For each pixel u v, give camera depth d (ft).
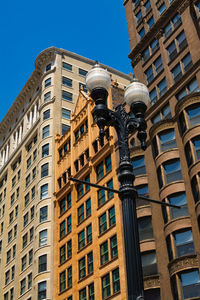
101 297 128.57
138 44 157.38
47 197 181.06
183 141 114.93
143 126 47.06
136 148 134.00
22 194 215.92
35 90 240.73
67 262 154.61
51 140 196.95
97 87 46.83
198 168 106.32
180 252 104.37
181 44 135.74
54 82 218.59
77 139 177.58
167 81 134.72
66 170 178.50
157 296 105.91
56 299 152.15
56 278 157.58
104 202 143.95
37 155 208.33
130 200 40.16
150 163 127.13
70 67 231.71
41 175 190.39
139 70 153.69
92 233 144.66
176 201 111.75
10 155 251.80
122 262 124.36
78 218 159.22
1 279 206.59
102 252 136.98
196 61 122.01
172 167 117.29
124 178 41.65
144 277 108.88
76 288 143.13
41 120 209.56
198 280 97.04
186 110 116.37
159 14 154.92
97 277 133.39
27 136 230.89
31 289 170.60
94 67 48.52
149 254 114.42
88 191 156.87
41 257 167.84
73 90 222.28
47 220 174.60
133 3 176.65
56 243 166.81
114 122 46.24
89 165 159.12
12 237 213.46
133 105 47.62
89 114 172.55
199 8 129.39
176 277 100.42
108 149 151.53
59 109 208.64
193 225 104.37
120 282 121.49
